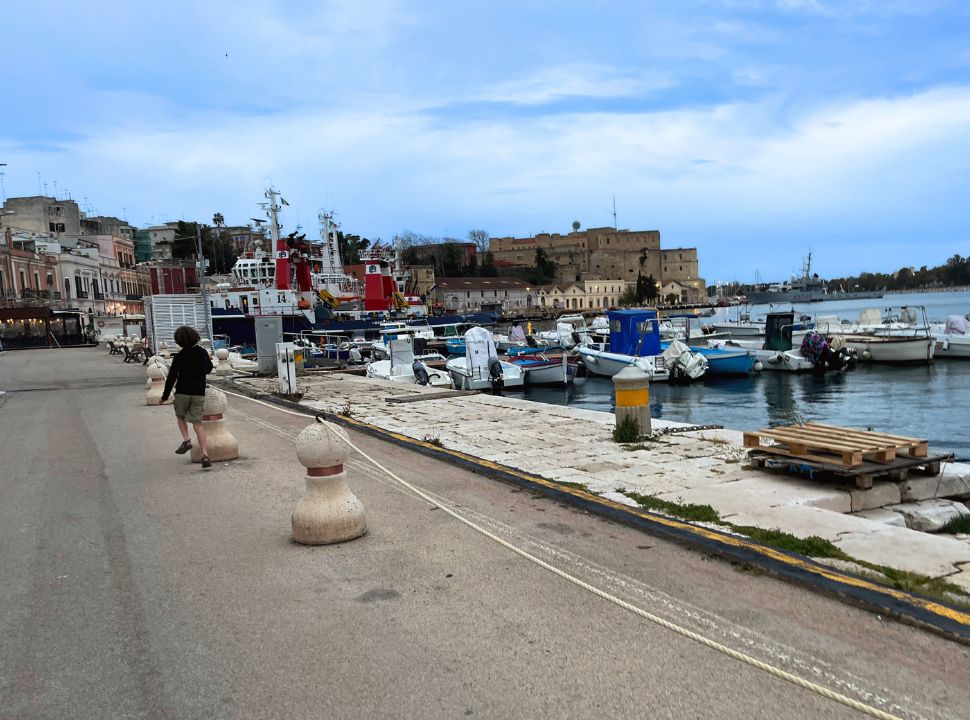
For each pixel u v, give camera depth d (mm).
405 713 3424
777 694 3506
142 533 6555
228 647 4184
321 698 3586
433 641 4180
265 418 14336
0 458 10680
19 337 60469
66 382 24766
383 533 6316
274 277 54688
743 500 6891
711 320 107250
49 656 4125
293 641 4234
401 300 60719
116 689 3734
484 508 7078
